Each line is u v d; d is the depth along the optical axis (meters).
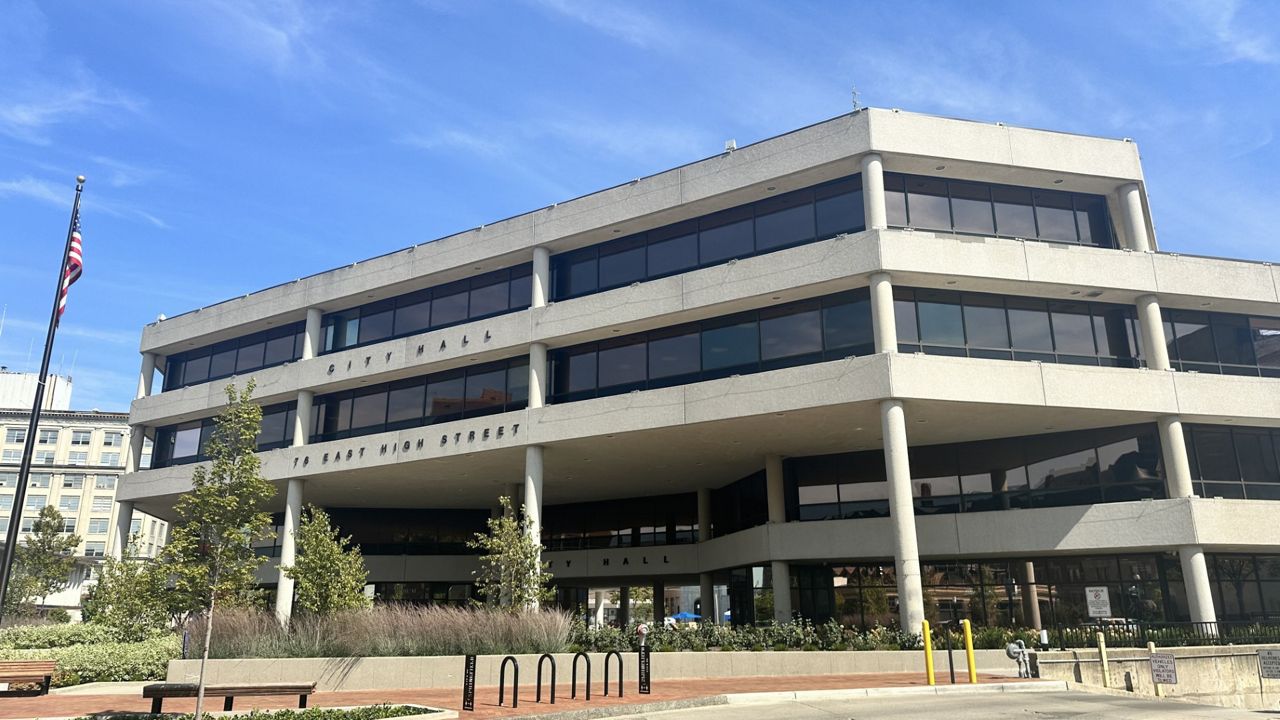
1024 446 28.30
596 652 20.14
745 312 27.86
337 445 33.53
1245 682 21.97
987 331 26.34
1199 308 28.19
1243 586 26.39
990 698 15.94
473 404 32.72
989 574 27.73
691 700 14.72
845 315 26.17
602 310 29.09
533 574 26.05
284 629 21.47
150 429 41.59
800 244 27.62
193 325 40.28
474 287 34.16
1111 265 26.38
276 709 14.59
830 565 28.98
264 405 38.09
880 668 20.80
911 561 22.75
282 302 37.38
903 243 25.02
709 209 29.20
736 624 31.91
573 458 31.08
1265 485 26.88
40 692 17.80
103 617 26.78
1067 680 19.98
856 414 25.31
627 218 29.84
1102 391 24.91
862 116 26.33
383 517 42.47
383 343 33.94
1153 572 25.98
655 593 41.03
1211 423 26.86
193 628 21.47
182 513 15.11
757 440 28.42
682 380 28.36
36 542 56.16
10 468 87.81
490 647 20.17
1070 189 28.45
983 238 25.67
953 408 24.75
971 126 26.86
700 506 36.78
